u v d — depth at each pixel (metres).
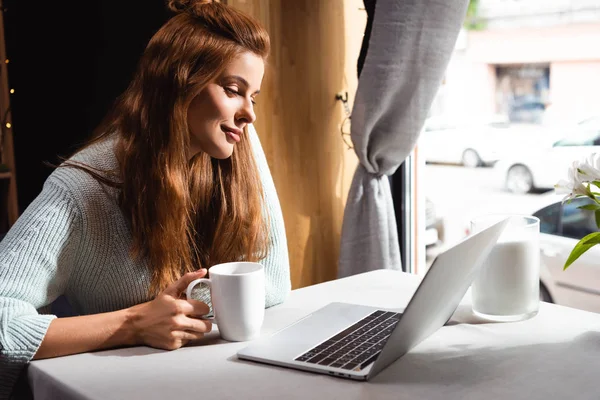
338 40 2.47
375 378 0.96
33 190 2.98
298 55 2.37
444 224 2.65
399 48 2.10
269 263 1.37
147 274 1.24
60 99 2.81
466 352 1.05
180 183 1.21
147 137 1.20
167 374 0.99
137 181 1.20
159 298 1.11
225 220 1.32
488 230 1.07
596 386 0.92
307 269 2.50
